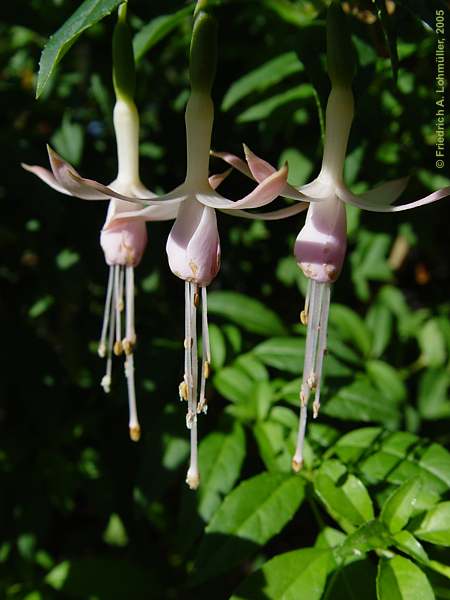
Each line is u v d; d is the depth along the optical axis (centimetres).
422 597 11
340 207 11
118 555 19
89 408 18
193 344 11
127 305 13
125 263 12
